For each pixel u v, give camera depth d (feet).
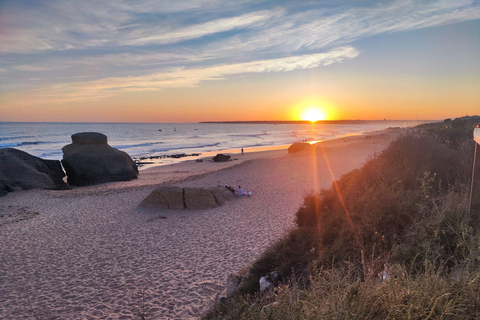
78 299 25.70
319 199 27.14
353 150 140.67
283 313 10.36
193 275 29.17
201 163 139.95
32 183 79.61
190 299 24.50
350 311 9.34
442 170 23.31
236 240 38.83
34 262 34.14
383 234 16.65
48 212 56.75
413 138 29.53
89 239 41.50
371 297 9.93
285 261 19.95
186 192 57.72
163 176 103.30
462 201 16.10
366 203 19.81
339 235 18.76
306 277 17.02
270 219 47.80
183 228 45.01
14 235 43.70
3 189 75.61
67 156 96.17
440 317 8.32
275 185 75.31
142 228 45.68
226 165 127.54
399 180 22.03
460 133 40.98
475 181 15.10
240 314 13.21
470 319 8.32
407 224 16.67
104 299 25.48
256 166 107.55
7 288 28.25
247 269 26.71
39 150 202.49
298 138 333.83
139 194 69.97
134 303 24.53
